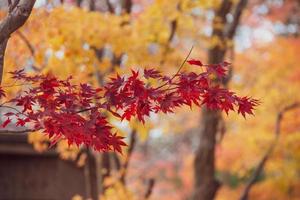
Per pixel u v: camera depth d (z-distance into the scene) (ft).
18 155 38.96
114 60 29.58
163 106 13.20
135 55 27.58
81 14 25.11
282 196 56.13
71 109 13.46
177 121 58.85
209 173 35.94
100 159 31.53
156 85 16.20
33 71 24.21
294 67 51.44
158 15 28.73
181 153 80.84
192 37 33.60
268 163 52.65
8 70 22.33
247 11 56.49
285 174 54.19
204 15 34.58
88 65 25.05
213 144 35.88
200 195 35.70
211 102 13.94
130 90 13.33
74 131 12.92
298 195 56.03
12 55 24.22
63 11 23.82
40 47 24.41
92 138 13.24
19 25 13.44
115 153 31.94
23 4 13.37
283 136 48.37
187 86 13.44
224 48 34.37
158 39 29.22
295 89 47.57
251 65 52.85
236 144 50.93
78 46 24.79
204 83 13.70
